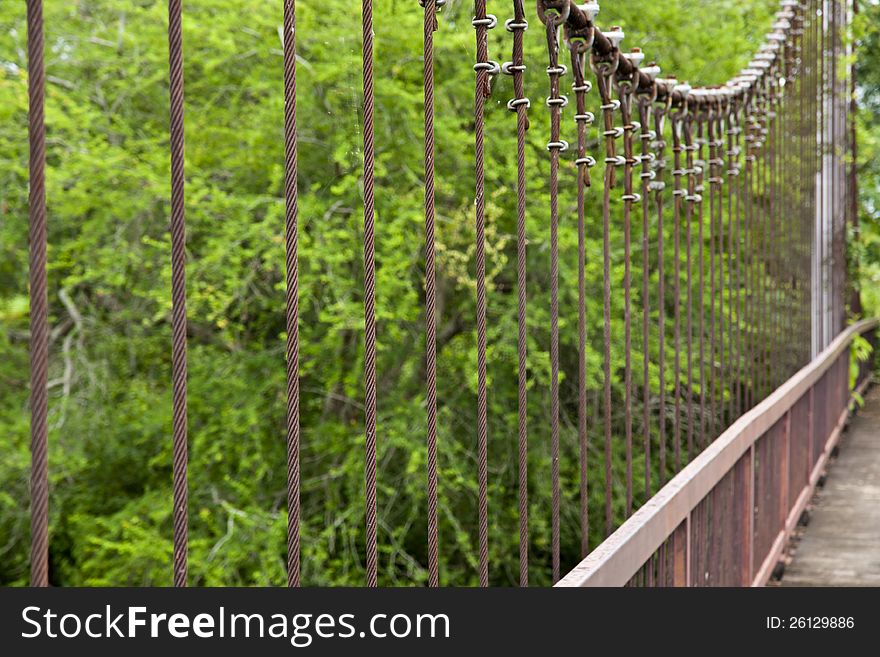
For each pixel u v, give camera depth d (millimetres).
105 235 7578
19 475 7922
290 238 949
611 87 1984
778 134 4617
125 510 7941
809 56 5773
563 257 7496
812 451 5684
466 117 7047
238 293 7039
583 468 1816
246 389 7641
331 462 8109
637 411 7875
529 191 7012
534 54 6570
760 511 3781
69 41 7293
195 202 6785
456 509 8219
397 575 8008
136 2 7453
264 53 6898
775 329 4453
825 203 7320
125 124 7160
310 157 7242
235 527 7500
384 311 6742
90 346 8242
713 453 2729
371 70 1098
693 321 7629
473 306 7391
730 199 3320
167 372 8172
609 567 1693
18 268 7844
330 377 7531
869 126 12953
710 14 8273
